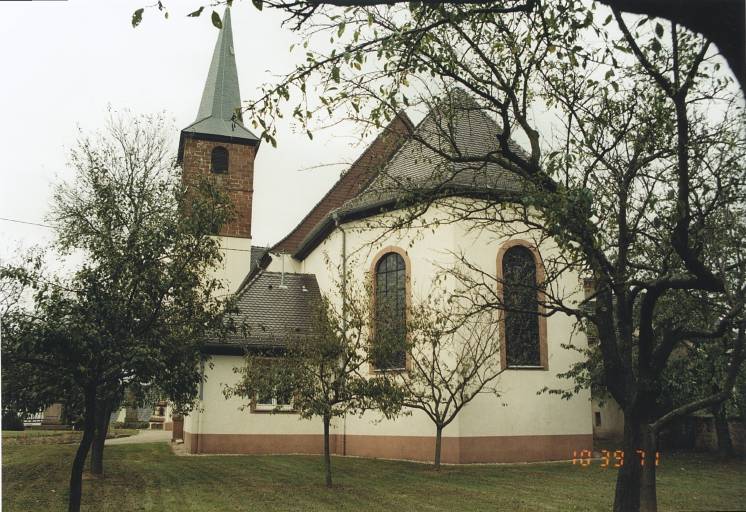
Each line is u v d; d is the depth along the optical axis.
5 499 11.50
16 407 9.20
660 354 8.05
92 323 8.78
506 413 17.52
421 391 17.19
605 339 8.52
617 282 7.68
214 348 20.16
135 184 18.22
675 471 16.17
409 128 8.64
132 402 12.76
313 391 13.20
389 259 19.73
